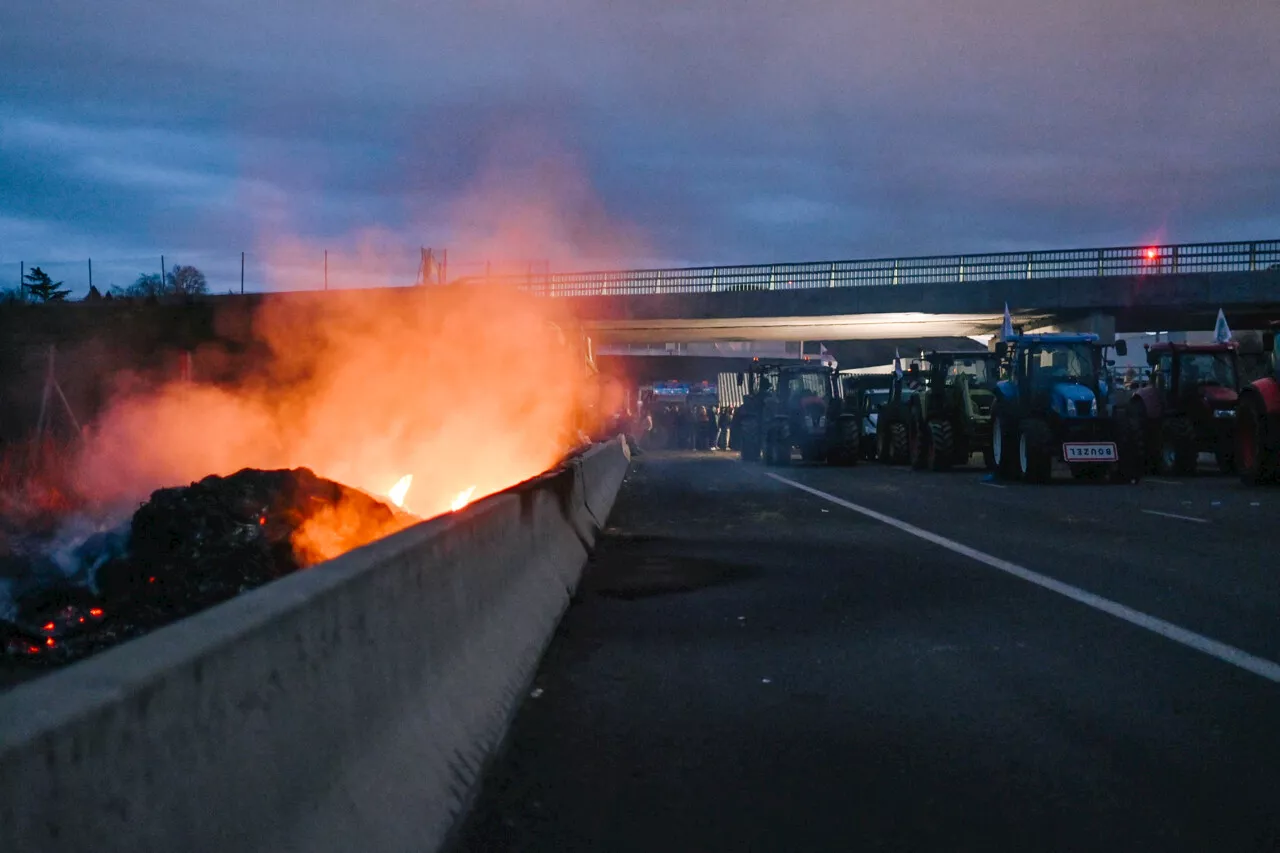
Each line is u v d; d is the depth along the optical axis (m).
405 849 3.92
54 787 2.13
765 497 21.72
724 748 5.84
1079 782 5.29
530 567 8.58
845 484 25.52
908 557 12.88
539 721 6.32
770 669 7.55
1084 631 8.66
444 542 5.55
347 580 3.99
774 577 11.50
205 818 2.71
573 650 8.13
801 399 34.59
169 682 2.60
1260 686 7.00
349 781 3.73
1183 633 8.54
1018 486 24.50
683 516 17.98
